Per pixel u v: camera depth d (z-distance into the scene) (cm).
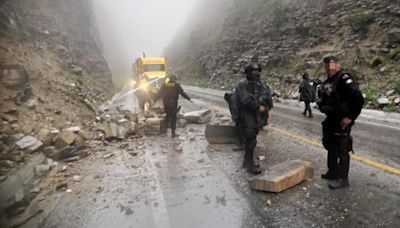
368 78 1343
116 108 1423
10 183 396
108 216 336
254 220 312
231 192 390
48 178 465
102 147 662
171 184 428
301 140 661
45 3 2378
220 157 559
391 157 506
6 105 635
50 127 695
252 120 446
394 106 1023
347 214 312
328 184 393
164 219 323
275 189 373
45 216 340
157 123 782
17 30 1182
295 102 1494
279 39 2469
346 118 341
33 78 908
